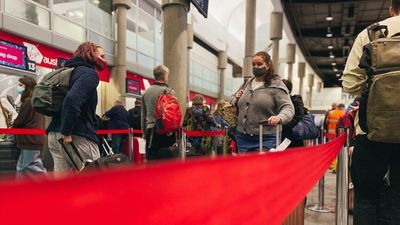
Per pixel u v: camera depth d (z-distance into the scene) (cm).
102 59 237
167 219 36
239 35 2706
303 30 2267
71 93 208
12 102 566
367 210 184
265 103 239
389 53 158
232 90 2661
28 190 24
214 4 2125
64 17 894
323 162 130
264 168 59
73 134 217
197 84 1970
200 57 2027
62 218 26
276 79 247
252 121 243
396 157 170
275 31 1691
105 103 1132
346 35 2309
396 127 152
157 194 35
